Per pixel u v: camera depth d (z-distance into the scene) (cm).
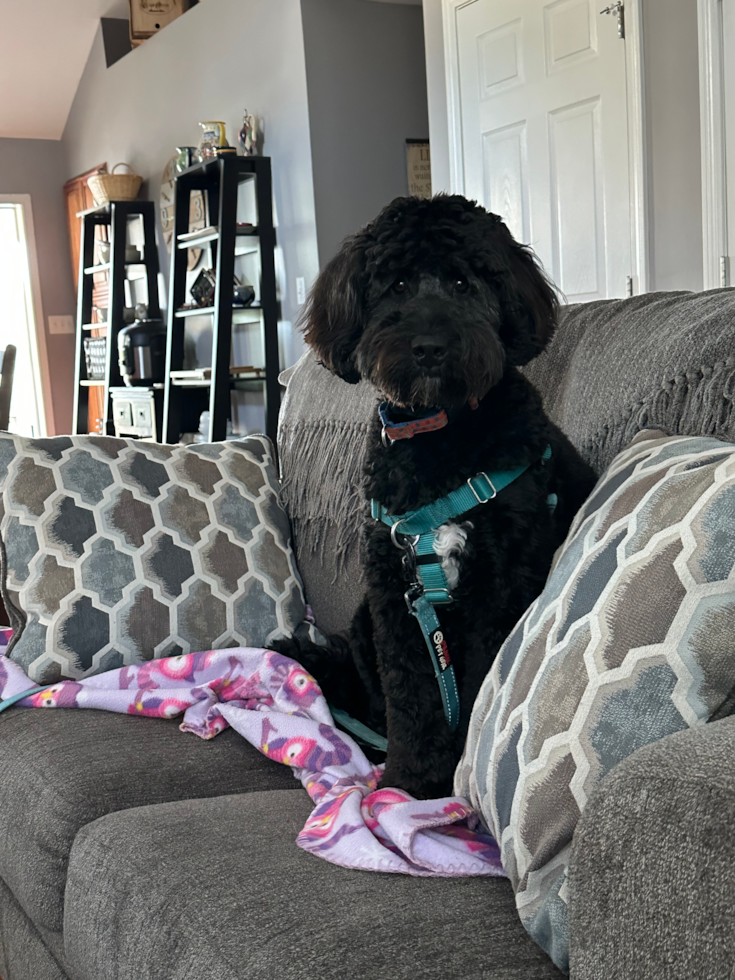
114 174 631
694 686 74
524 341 130
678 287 338
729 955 52
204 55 566
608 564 86
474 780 95
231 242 495
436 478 121
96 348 684
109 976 96
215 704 144
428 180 524
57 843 117
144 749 134
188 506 173
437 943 79
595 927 61
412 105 514
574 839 63
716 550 76
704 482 82
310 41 481
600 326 146
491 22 396
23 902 122
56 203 793
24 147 776
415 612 122
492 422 122
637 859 58
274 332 513
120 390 625
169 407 562
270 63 508
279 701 143
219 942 84
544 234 388
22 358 829
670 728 74
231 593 168
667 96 330
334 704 153
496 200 410
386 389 121
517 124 392
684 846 55
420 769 123
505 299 129
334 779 123
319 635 175
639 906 58
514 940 80
